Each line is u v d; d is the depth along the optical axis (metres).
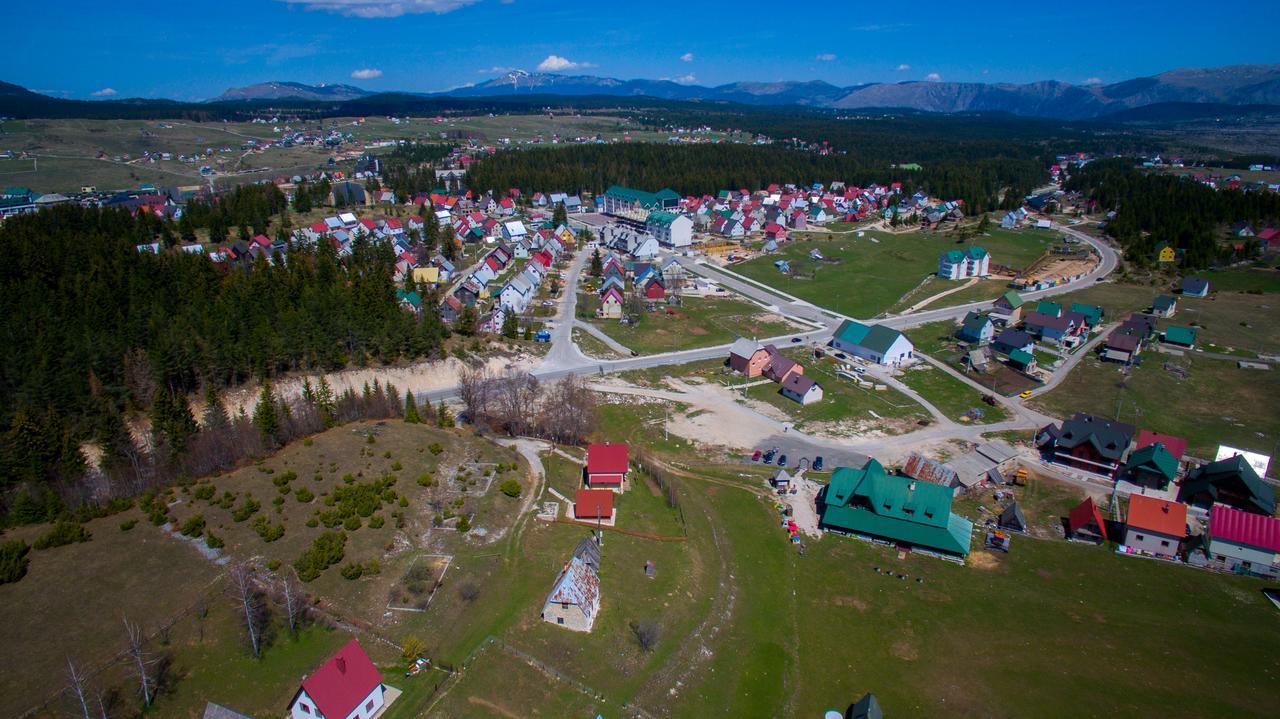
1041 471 86.38
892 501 72.94
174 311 106.25
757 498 80.38
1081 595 64.88
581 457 87.44
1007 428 97.44
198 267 122.88
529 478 80.75
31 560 60.59
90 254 122.69
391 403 94.94
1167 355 122.44
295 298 115.50
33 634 52.72
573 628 58.38
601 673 54.50
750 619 61.84
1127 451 89.56
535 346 124.88
